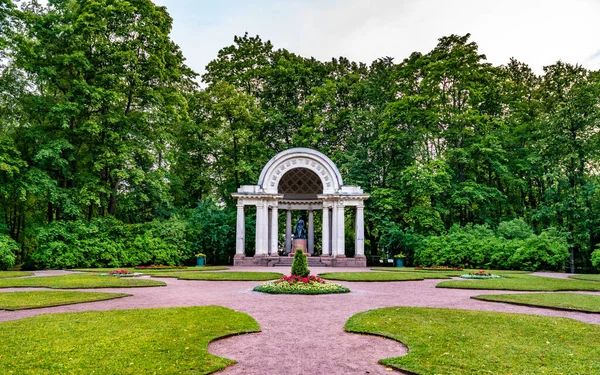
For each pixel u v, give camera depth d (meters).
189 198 56.62
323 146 57.22
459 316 14.59
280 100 57.78
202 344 10.72
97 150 42.16
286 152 48.81
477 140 51.03
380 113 55.12
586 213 43.94
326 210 48.59
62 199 39.31
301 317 14.75
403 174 50.16
